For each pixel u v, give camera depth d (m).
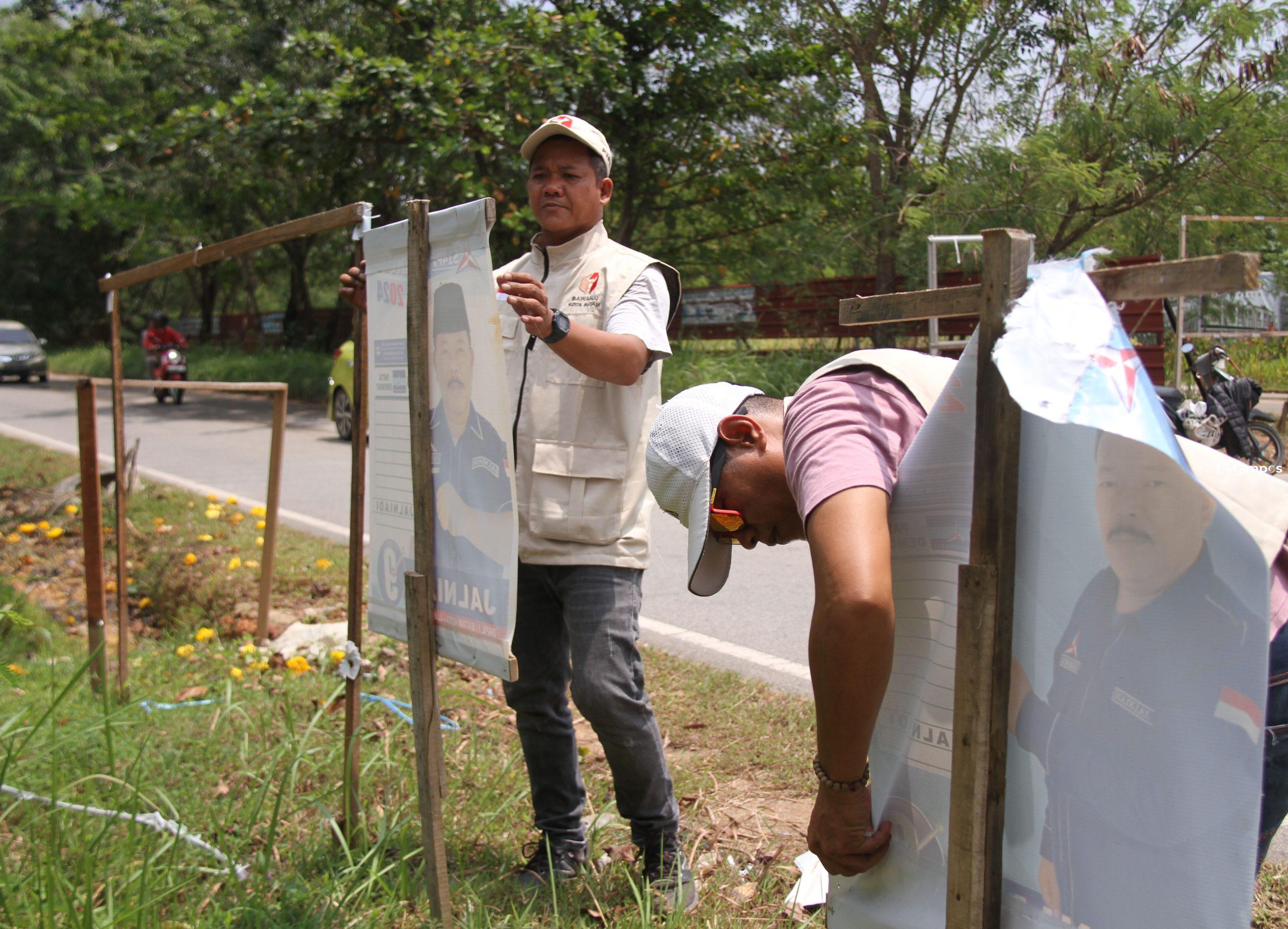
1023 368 1.15
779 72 14.61
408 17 14.00
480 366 2.13
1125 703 1.28
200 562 5.91
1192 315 12.23
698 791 3.08
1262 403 12.67
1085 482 1.27
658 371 2.53
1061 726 1.33
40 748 2.91
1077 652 1.30
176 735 3.31
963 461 1.39
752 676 4.25
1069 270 1.21
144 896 2.24
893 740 1.58
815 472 1.44
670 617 5.27
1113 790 1.30
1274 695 1.54
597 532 2.41
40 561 6.25
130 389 23.47
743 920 2.42
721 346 16.05
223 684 3.82
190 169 19.12
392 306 2.42
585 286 2.46
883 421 1.50
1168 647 1.24
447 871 2.52
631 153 14.57
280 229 2.80
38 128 25.77
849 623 1.31
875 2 14.26
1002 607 1.33
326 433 14.38
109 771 2.83
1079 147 13.35
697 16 14.32
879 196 14.74
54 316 41.09
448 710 3.66
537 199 2.50
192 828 2.75
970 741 1.33
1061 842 1.35
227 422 15.95
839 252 14.90
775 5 14.83
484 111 12.82
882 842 1.59
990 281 1.27
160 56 20.58
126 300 42.66
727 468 1.79
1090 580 1.28
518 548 2.39
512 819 2.89
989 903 1.40
